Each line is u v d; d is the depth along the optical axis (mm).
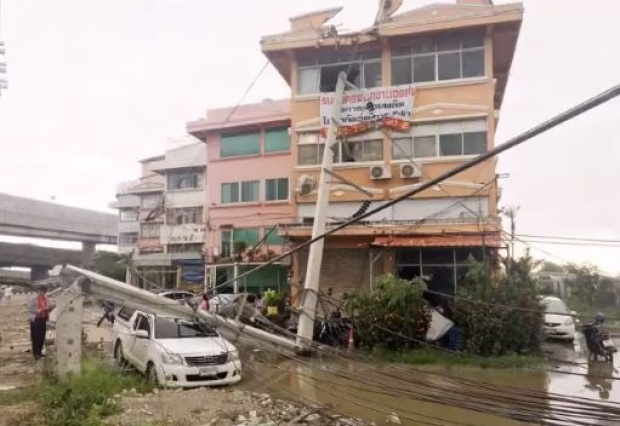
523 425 9000
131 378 12172
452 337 16328
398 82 22062
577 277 28266
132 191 45688
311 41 22516
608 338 15711
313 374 12805
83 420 8820
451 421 9133
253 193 30625
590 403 6316
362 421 9305
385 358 15500
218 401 10273
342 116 22344
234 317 14898
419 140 21453
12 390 10930
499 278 16750
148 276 35125
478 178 20516
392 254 20766
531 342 15977
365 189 21656
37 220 48719
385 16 22469
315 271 17984
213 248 30891
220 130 31453
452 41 21531
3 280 59906
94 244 55469
